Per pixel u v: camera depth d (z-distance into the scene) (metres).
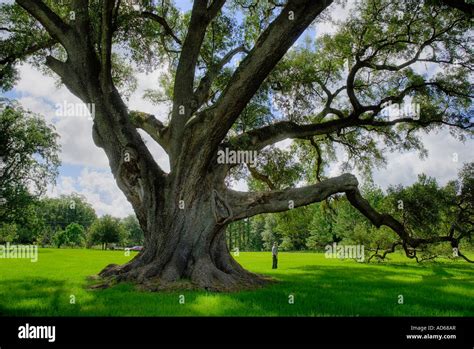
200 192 16.06
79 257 40.03
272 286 15.84
